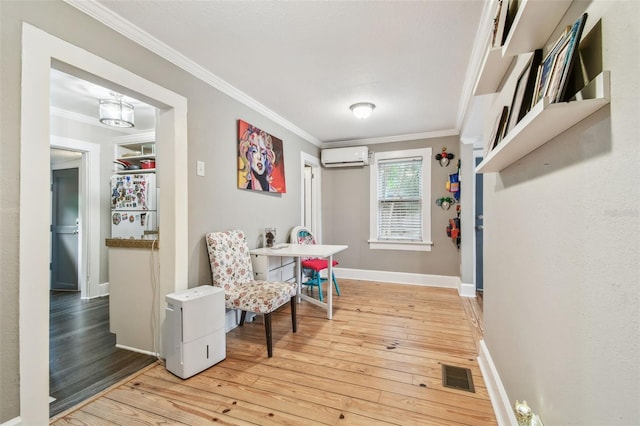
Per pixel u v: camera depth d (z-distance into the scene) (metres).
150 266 2.19
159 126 2.18
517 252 1.25
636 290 0.53
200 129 2.39
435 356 2.14
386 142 4.52
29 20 1.36
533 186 1.06
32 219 1.36
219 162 2.61
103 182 4.00
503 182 1.47
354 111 3.15
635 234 0.53
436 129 4.07
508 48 0.99
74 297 3.90
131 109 2.88
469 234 3.75
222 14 1.71
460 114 3.35
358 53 2.14
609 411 0.61
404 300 3.56
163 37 1.93
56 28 1.46
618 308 0.58
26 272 1.34
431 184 4.26
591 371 0.69
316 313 3.10
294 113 3.43
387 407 1.58
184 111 2.21
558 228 0.86
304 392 1.72
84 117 3.72
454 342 2.38
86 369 1.98
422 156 4.30
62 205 4.31
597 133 0.66
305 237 3.93
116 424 1.46
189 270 2.27
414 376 1.88
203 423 1.46
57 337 2.54
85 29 1.59
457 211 4.04
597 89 0.61
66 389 1.76
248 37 1.94
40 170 1.38
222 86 2.60
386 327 2.70
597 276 0.66
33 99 1.36
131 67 1.83
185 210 2.20
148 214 3.40
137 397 1.67
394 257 4.48
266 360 2.10
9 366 1.29
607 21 0.61
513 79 1.27
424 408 1.57
